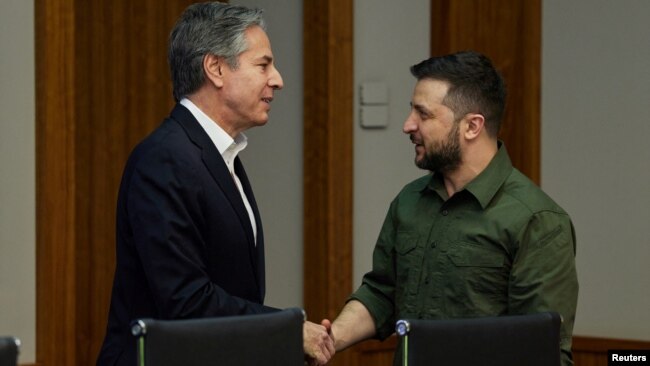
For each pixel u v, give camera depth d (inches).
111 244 248.2
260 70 134.0
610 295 260.1
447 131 134.9
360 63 247.8
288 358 112.8
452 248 134.6
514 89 268.5
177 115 133.0
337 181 243.3
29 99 208.1
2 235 206.4
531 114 265.9
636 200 257.8
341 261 244.4
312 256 245.6
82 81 243.8
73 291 212.2
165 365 105.3
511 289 132.0
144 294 130.2
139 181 128.1
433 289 135.6
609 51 259.3
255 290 135.3
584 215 262.4
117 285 131.8
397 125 252.5
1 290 206.8
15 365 100.3
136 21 250.2
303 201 247.0
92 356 246.2
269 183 251.4
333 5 241.1
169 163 128.2
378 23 249.6
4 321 207.3
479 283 133.2
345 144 244.1
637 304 257.9
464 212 135.6
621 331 259.0
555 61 264.8
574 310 132.8
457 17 265.1
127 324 130.3
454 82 135.1
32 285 209.6
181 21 135.0
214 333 108.3
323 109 242.8
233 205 131.7
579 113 262.5
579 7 261.9
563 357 129.1
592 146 261.4
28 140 208.4
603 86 260.2
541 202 134.1
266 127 251.4
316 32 243.3
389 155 251.4
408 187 144.4
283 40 248.2
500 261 132.6
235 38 132.6
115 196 248.7
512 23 268.4
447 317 134.3
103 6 245.9
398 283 140.9
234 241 131.3
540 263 131.3
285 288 250.2
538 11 265.4
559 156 264.7
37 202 209.3
